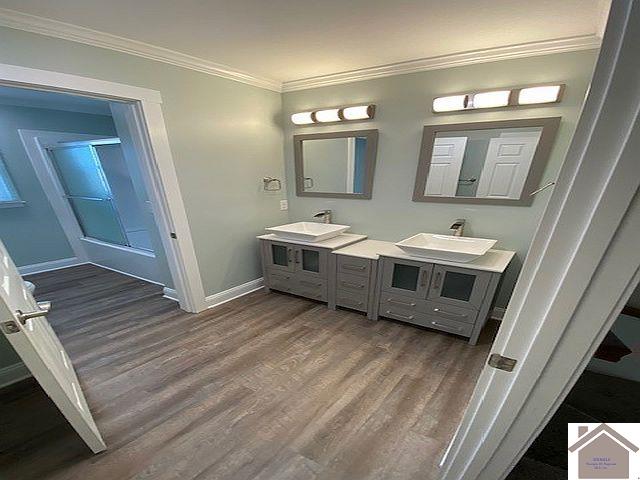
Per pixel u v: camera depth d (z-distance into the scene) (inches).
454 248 89.3
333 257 98.7
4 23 56.7
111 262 154.5
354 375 71.7
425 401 63.4
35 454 52.6
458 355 78.9
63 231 160.7
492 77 79.9
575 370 21.9
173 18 62.0
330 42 75.3
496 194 86.2
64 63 65.2
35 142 145.1
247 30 68.2
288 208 134.3
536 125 76.3
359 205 113.2
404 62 89.2
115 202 140.3
